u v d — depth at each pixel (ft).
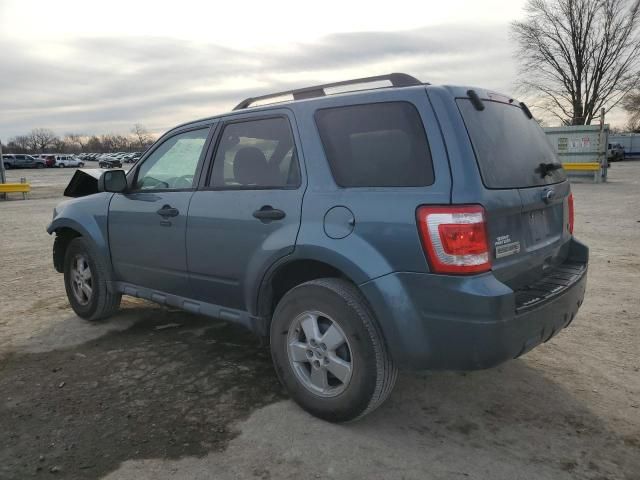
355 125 10.11
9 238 34.65
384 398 9.84
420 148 9.18
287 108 11.23
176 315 17.26
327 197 10.05
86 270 16.31
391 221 9.11
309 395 10.46
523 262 9.83
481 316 8.42
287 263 10.59
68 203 16.87
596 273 21.89
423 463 9.05
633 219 36.78
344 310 9.64
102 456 9.36
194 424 10.36
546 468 8.92
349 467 8.96
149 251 13.87
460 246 8.50
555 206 11.48
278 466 9.01
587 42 142.20
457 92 9.52
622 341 14.55
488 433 10.02
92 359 13.65
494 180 9.13
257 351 14.10
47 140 434.30
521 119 11.15
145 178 14.46
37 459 9.29
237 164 11.95
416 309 8.93
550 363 13.17
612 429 10.14
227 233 11.67
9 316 17.37
